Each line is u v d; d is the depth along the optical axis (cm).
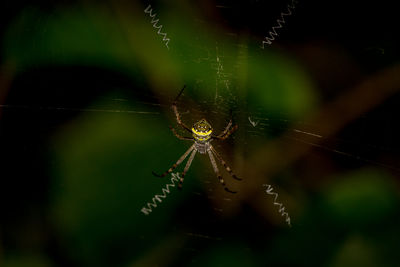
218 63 45
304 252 45
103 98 45
